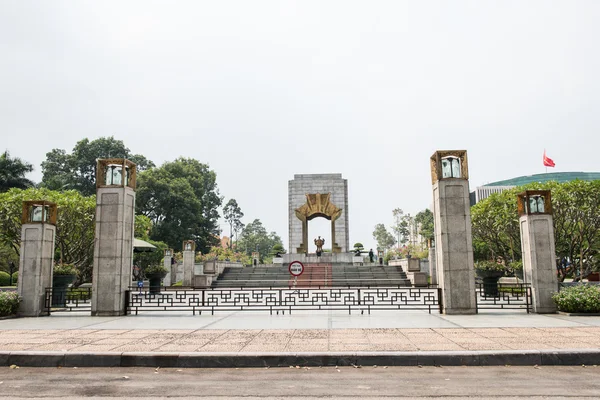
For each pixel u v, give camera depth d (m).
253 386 6.04
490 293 17.66
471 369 6.88
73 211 23.69
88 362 7.34
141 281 28.16
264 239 104.31
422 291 23.22
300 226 45.59
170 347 7.92
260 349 7.69
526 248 13.65
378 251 41.25
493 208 27.38
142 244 25.81
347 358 7.23
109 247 13.44
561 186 24.20
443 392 5.64
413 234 82.50
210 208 64.38
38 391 5.88
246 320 11.84
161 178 54.47
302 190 46.16
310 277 30.83
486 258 34.44
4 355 7.46
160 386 6.09
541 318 11.77
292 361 7.24
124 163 13.69
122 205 13.56
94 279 13.37
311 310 14.50
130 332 9.74
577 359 7.14
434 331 9.49
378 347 7.77
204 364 7.25
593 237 24.45
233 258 56.38
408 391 5.71
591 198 23.12
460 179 13.34
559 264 26.44
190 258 30.56
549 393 5.55
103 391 5.85
